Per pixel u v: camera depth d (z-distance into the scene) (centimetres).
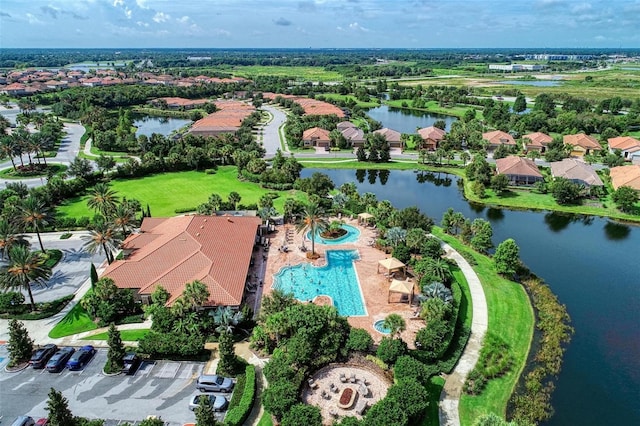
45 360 5278
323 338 5156
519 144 15862
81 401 4697
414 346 5562
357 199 10294
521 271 7631
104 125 18988
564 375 5322
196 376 5091
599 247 8812
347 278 7244
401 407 4206
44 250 8025
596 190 11294
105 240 6994
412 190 12419
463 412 4675
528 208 10888
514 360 5500
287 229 9144
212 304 5975
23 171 12975
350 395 4644
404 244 7900
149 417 4062
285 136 18362
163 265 6812
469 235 8756
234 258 7150
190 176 13038
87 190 11606
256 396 4794
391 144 16712
